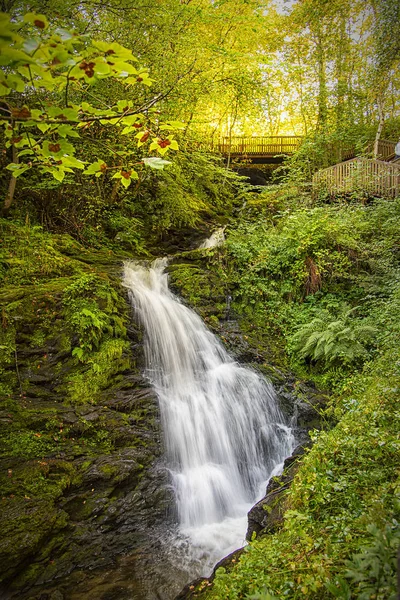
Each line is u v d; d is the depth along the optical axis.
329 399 8.05
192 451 6.48
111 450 5.70
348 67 22.19
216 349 8.60
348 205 13.43
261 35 19.14
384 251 10.29
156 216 12.79
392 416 4.53
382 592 2.07
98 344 6.84
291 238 10.99
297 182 16.27
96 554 4.77
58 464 5.09
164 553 4.96
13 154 8.17
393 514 2.83
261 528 4.54
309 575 2.59
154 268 10.16
